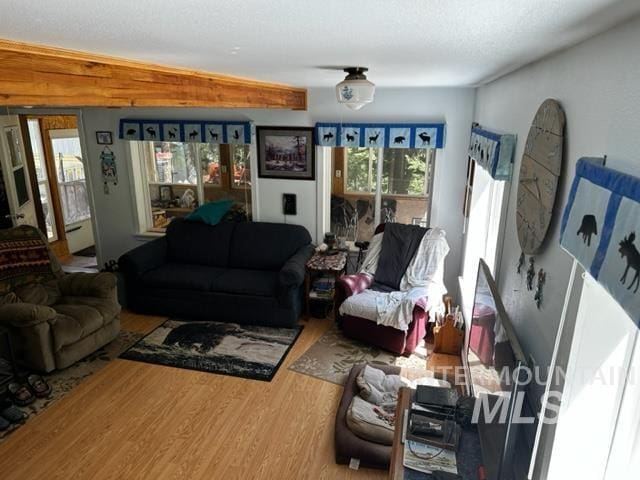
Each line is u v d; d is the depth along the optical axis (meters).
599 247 0.98
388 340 3.74
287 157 4.76
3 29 1.08
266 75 2.71
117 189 5.29
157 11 0.94
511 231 2.21
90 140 5.20
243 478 2.53
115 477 2.53
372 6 0.92
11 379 3.14
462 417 2.08
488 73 2.56
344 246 4.86
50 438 2.82
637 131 0.99
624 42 1.08
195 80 2.35
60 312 3.58
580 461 1.29
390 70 2.47
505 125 2.60
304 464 2.62
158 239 4.96
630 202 0.87
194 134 4.88
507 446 1.40
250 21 1.07
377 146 4.47
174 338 4.03
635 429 1.12
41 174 5.83
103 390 3.30
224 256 4.75
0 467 2.59
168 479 2.52
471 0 0.87
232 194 5.14
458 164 4.39
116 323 3.93
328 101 4.52
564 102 1.54
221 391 3.29
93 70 1.60
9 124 5.08
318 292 4.38
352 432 2.65
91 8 0.90
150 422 2.96
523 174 1.95
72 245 6.39
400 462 1.86
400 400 2.23
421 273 4.06
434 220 4.57
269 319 4.23
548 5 0.91
